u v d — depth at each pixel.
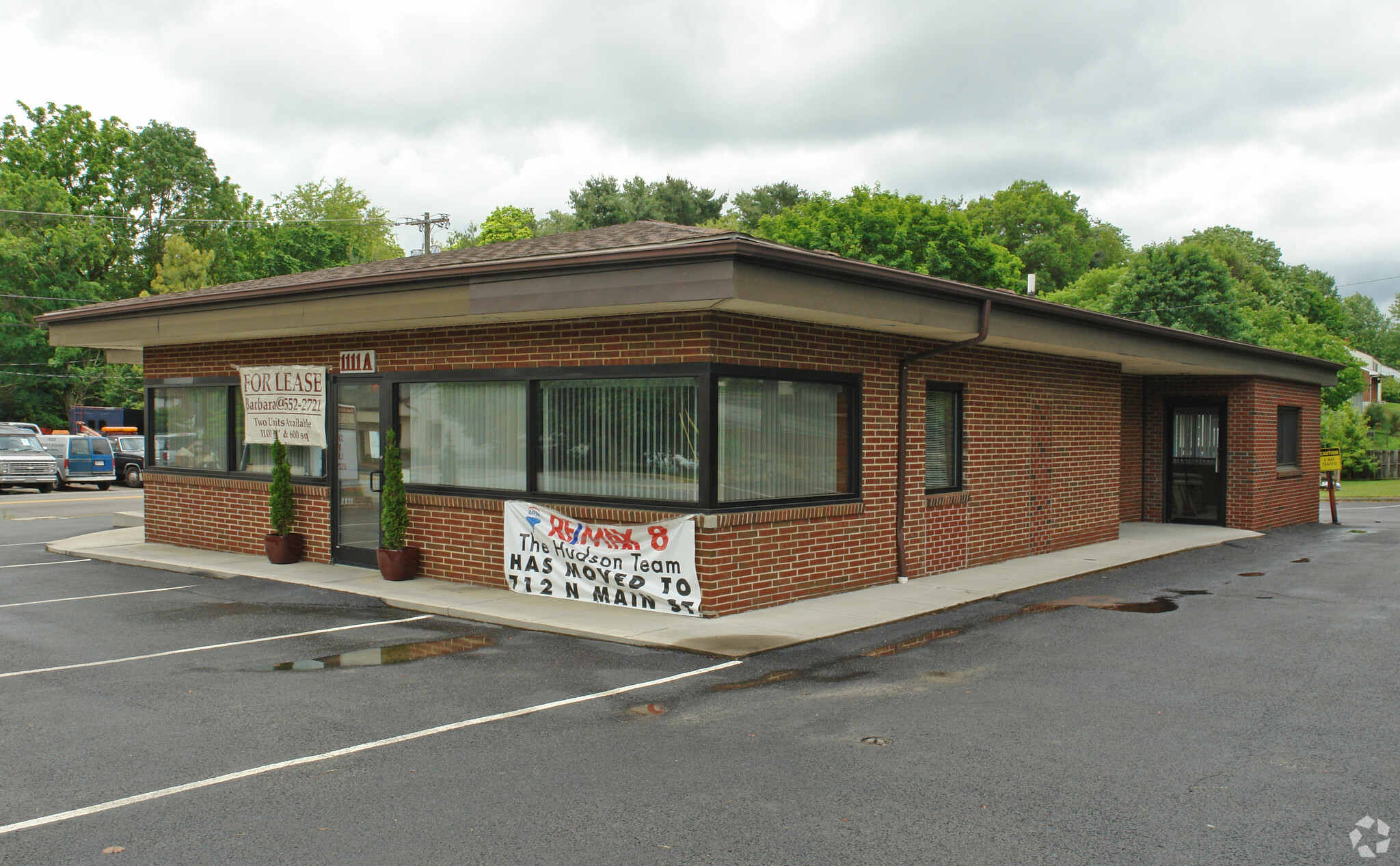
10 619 9.84
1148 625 9.55
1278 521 19.42
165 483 15.52
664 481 9.98
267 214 62.25
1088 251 72.50
